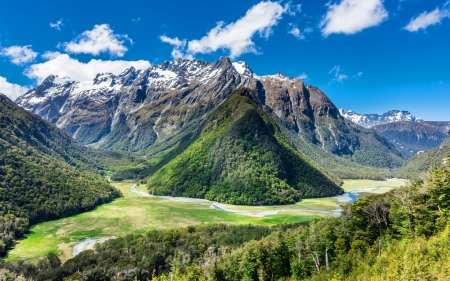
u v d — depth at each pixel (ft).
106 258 421.59
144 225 641.40
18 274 392.88
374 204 339.36
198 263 405.80
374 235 325.42
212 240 491.72
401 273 234.38
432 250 242.37
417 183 389.80
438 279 210.79
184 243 482.69
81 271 387.34
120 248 463.42
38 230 600.80
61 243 533.55
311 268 317.42
